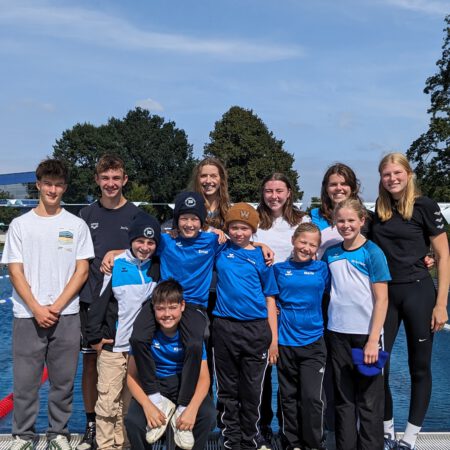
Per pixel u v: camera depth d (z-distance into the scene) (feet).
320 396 11.46
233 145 132.87
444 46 94.73
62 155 173.27
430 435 13.47
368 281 11.65
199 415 10.77
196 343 10.66
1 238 92.89
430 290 12.06
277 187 13.01
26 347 11.72
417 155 93.71
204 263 11.66
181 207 11.47
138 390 10.80
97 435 11.57
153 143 181.57
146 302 11.25
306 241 11.94
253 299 11.59
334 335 11.84
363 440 11.40
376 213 12.50
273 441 12.86
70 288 11.85
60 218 12.17
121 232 13.21
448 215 38.42
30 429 11.84
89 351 12.84
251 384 11.59
